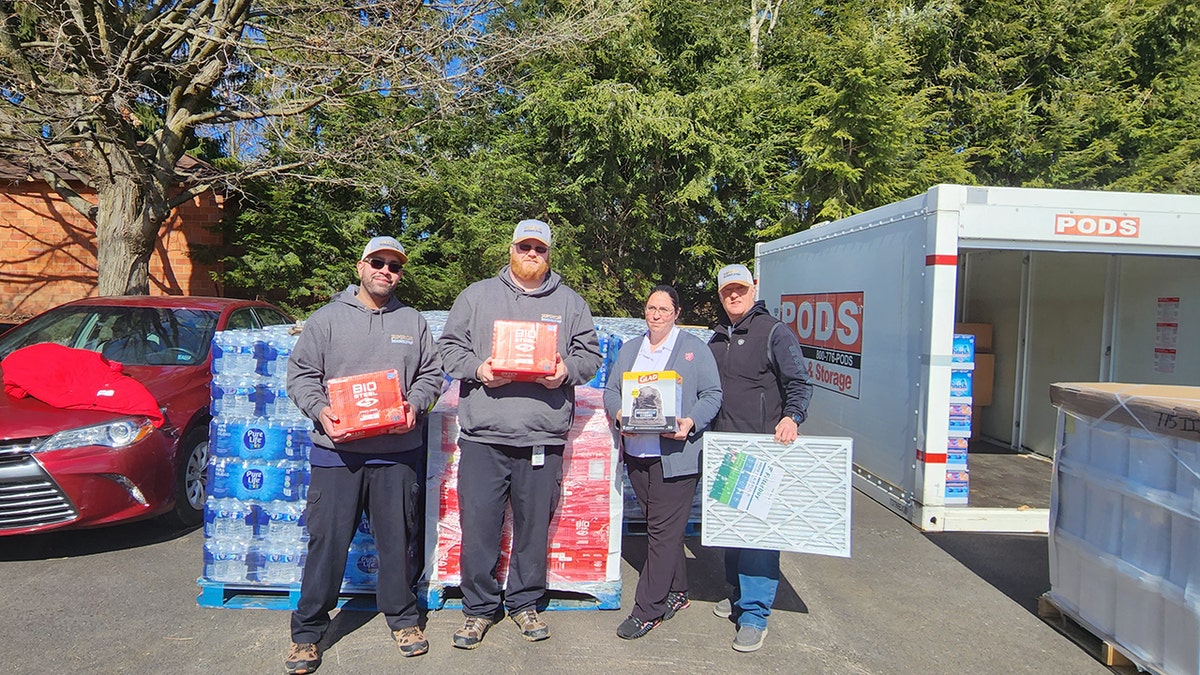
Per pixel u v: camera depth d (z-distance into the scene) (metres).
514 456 3.34
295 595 3.63
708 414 3.39
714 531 3.40
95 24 8.30
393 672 3.09
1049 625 3.71
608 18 9.81
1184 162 12.91
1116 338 6.36
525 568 3.43
